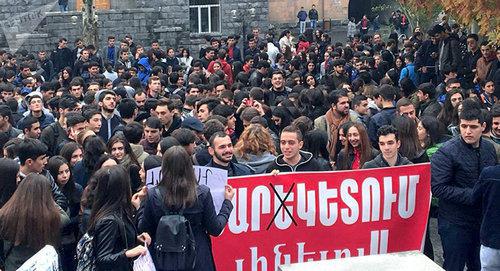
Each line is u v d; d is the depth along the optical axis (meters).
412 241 9.73
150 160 9.12
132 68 23.53
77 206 9.44
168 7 41.03
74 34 38.91
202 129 11.36
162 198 7.69
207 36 40.09
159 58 24.81
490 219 8.73
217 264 9.33
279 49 30.80
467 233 9.23
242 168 9.77
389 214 9.63
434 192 9.26
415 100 15.14
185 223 7.68
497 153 9.97
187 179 7.72
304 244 9.48
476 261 9.44
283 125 12.98
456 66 19.58
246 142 10.23
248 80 20.66
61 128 12.45
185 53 27.75
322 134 11.11
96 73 22.20
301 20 43.66
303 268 6.44
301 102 14.90
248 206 9.33
